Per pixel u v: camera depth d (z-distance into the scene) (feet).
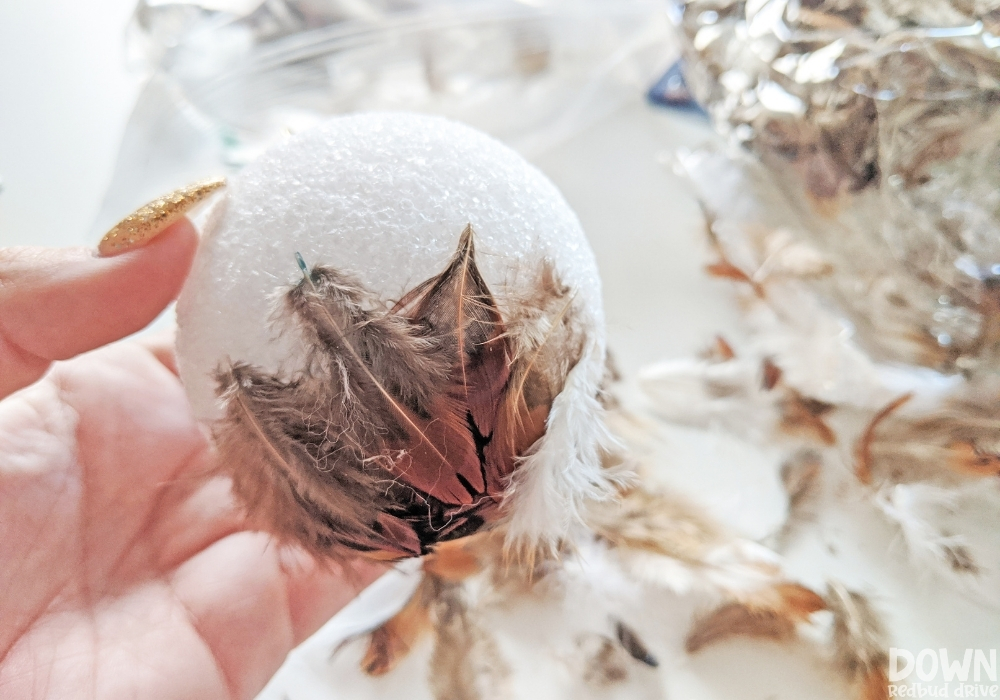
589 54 0.80
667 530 0.52
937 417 0.53
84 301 0.41
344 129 0.40
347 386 0.36
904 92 0.48
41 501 0.47
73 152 0.77
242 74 0.74
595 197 0.73
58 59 0.85
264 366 0.37
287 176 0.39
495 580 0.51
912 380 0.55
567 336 0.39
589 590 0.50
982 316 0.49
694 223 0.69
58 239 0.70
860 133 0.51
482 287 0.37
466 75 0.78
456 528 0.40
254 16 0.74
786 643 0.47
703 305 0.65
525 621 0.50
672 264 0.68
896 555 0.51
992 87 0.46
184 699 0.45
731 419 0.58
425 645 0.49
